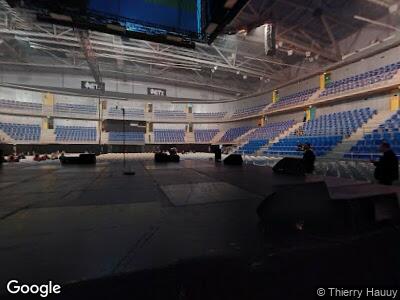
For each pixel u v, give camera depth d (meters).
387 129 13.66
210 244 2.08
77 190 4.64
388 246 2.26
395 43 16.06
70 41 20.31
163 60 25.77
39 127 27.78
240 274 1.73
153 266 1.68
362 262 1.99
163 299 1.50
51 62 27.34
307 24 18.91
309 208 2.52
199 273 1.68
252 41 19.80
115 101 32.53
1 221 2.66
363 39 20.05
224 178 6.31
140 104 33.84
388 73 16.08
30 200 3.76
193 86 37.12
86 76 31.94
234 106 34.31
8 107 25.31
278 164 7.97
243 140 28.53
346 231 2.51
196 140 34.78
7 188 4.91
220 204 3.49
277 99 27.81
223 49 21.08
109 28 9.03
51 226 2.50
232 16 8.10
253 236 2.28
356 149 13.34
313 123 20.72
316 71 22.27
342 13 17.45
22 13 15.60
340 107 19.92
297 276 1.78
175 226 2.52
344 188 3.78
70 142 28.66
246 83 35.31
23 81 28.91
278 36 18.88
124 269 1.63
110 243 2.05
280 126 25.11
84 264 1.68
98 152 30.70
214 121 34.94
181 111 35.19
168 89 36.09
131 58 24.84
